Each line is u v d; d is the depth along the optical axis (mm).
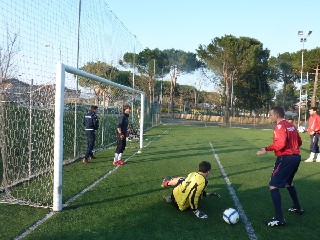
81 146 10422
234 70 44531
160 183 6738
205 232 4191
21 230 3992
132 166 8578
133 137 15438
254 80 50188
